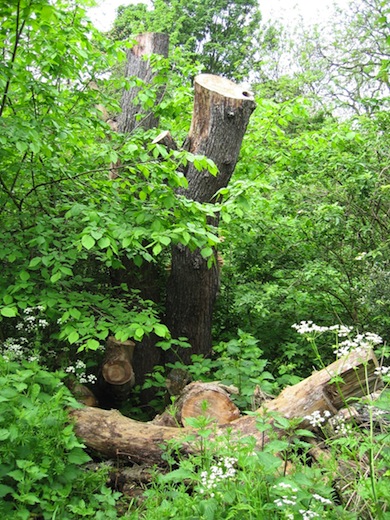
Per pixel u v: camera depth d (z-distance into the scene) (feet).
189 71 22.29
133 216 13.70
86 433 12.21
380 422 10.89
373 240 20.27
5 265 14.39
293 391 11.81
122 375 16.30
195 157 12.78
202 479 9.00
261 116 21.49
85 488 10.48
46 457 9.76
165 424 13.39
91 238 11.70
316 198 21.09
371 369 10.75
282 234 21.18
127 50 22.35
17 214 14.44
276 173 21.70
